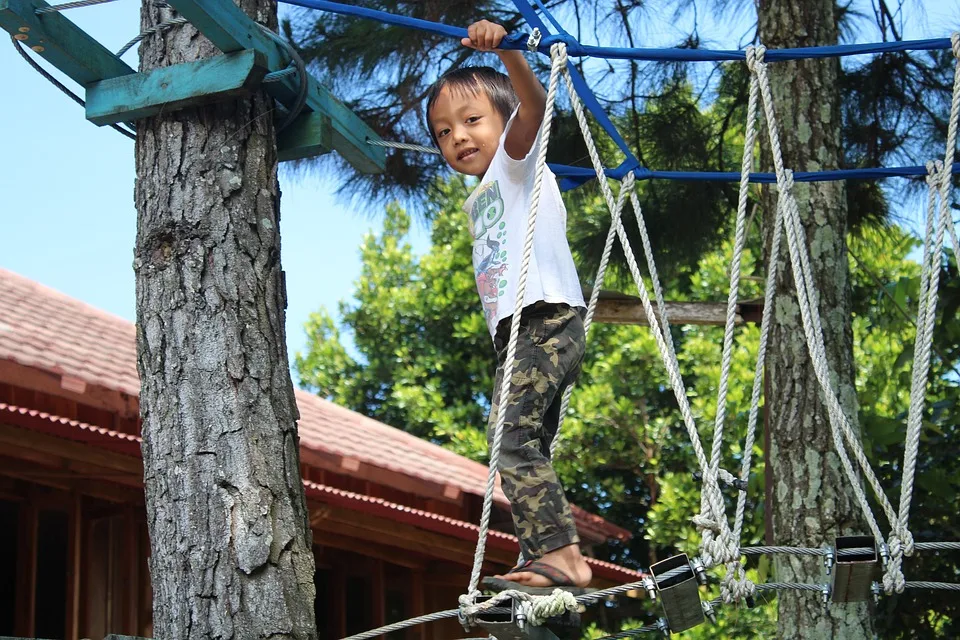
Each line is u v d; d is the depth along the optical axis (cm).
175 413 315
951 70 723
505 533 869
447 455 1029
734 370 1487
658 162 764
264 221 338
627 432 1608
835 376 580
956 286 748
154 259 329
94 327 782
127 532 693
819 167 601
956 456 772
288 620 303
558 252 346
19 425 578
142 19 358
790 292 593
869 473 307
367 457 749
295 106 354
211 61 335
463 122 365
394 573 902
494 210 350
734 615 1337
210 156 336
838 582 304
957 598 764
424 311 1884
